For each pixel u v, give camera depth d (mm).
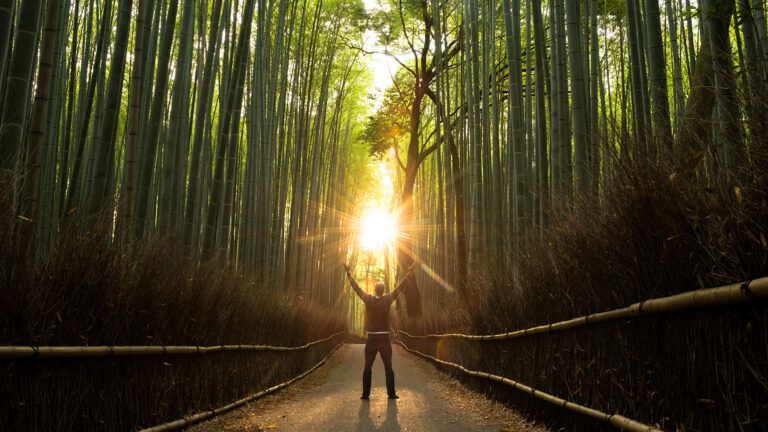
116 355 3395
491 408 6023
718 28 3305
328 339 16531
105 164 4977
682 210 2441
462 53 14586
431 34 17047
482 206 10836
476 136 11148
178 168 8148
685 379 2496
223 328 5578
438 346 11852
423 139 22188
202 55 10344
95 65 7254
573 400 4016
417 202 23234
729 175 2227
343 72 18922
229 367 5859
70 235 3279
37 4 3457
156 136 5766
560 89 6523
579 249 3770
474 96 11375
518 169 8094
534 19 8188
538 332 4703
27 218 2990
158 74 5863
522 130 8516
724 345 2193
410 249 18938
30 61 3436
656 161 2828
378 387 8547
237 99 8164
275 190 12641
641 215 2844
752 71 2197
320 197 20547
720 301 2127
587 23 8555
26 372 2748
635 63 6234
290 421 5277
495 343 6418
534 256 5086
